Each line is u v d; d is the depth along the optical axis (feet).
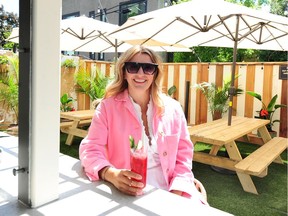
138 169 3.48
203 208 3.10
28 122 2.86
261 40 15.62
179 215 2.92
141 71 5.28
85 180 3.85
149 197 3.34
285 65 17.31
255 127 13.41
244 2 30.73
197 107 20.85
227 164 11.25
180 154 5.51
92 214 2.86
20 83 2.90
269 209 9.21
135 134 5.06
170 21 13.17
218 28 14.75
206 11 10.36
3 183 3.46
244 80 18.89
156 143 5.24
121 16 33.81
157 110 5.36
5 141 5.09
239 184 11.39
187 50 18.66
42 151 2.95
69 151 15.34
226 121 15.15
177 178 5.09
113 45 19.16
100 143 4.90
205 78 20.45
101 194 3.38
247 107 18.84
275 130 17.88
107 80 22.36
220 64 19.76
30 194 2.95
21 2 2.81
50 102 2.95
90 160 4.21
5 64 5.60
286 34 14.42
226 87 18.75
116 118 5.10
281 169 13.50
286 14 30.12
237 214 8.87
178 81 21.74
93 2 36.40
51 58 2.90
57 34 2.93
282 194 10.46
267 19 10.14
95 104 6.25
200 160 11.93
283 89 17.53
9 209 2.90
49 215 2.80
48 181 3.05
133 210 2.98
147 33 13.75
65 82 23.03
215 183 11.50
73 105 23.41
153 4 30.53
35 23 2.74
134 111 5.14
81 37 18.84
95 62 23.85
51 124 3.00
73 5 38.99
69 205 3.04
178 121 5.55
